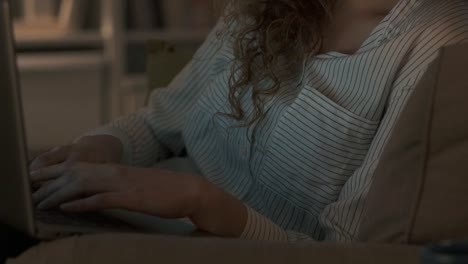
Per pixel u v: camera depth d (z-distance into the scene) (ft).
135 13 11.84
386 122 3.39
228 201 2.92
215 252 2.23
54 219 2.63
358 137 3.57
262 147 3.89
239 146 4.04
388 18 3.64
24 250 2.40
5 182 2.31
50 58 11.34
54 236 2.35
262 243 2.29
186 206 2.80
